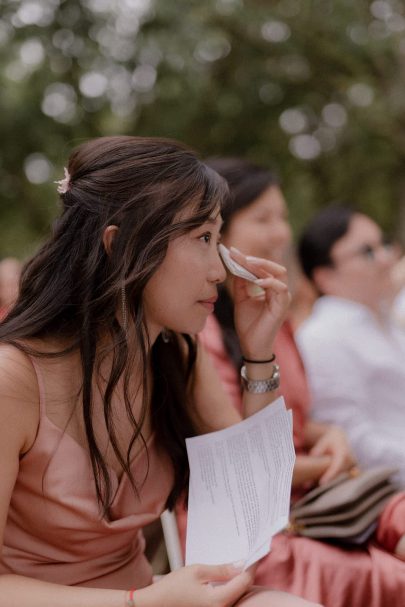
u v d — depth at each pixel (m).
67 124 6.21
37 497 1.42
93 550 1.48
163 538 2.01
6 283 3.21
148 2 5.84
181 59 5.70
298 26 6.24
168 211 1.41
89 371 1.41
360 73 6.33
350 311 2.65
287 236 2.27
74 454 1.42
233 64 6.45
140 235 1.40
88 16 5.91
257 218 2.23
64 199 1.50
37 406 1.40
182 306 1.45
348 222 2.77
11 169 6.35
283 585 1.77
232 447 1.58
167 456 1.61
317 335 2.58
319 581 1.75
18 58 5.92
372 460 2.42
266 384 1.71
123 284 1.39
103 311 1.43
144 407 1.45
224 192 1.49
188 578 1.34
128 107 6.34
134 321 1.42
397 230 6.85
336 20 6.11
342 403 2.50
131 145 1.48
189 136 6.64
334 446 2.14
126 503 1.51
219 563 1.45
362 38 6.11
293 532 1.87
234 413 1.77
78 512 1.41
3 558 1.44
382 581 1.74
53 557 1.46
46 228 1.63
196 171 1.46
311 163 7.13
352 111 6.50
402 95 6.20
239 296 1.70
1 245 6.67
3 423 1.34
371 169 6.90
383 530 1.83
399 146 6.55
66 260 1.46
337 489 1.88
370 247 2.73
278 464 1.49
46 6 5.89
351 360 2.55
